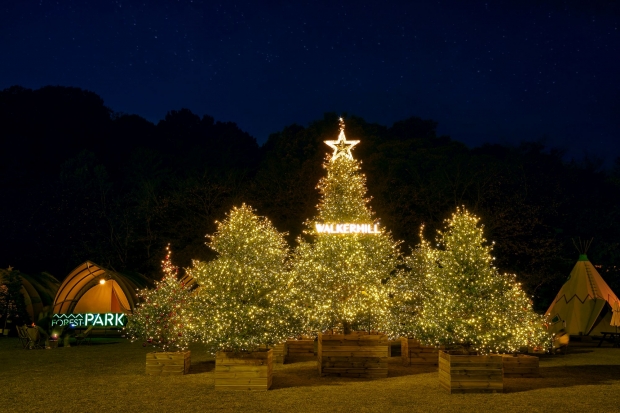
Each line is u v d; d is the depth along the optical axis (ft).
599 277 95.71
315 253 62.39
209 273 49.57
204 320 48.29
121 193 188.14
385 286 63.52
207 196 141.49
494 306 48.42
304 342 69.05
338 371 52.75
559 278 122.01
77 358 65.46
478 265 49.37
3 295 100.42
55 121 204.64
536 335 54.60
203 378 50.78
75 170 178.29
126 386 46.88
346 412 37.52
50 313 82.43
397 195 132.67
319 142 163.94
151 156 191.11
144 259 149.38
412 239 124.26
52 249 162.50
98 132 213.25
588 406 39.19
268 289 49.52
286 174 147.95
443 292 49.65
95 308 112.47
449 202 131.54
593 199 164.86
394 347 78.69
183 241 139.54
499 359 44.42
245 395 43.32
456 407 38.99
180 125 238.48
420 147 168.66
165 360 52.70
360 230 61.26
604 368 58.49
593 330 92.07
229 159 199.52
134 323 57.67
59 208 163.63
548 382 49.60
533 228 123.44
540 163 163.22
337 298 60.18
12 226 163.53
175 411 37.91
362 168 148.36
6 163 187.83
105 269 102.22
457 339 47.47
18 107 203.31
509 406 39.27
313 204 129.39
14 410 38.22
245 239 50.83
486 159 152.97
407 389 46.01
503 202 125.29
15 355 68.54
